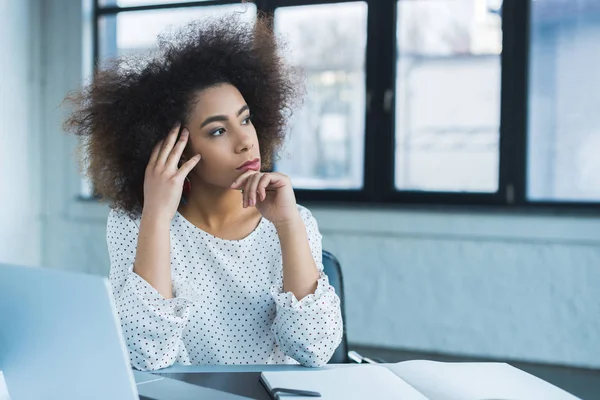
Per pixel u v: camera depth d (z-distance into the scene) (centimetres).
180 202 124
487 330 331
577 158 320
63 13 405
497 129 333
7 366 76
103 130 123
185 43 124
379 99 351
